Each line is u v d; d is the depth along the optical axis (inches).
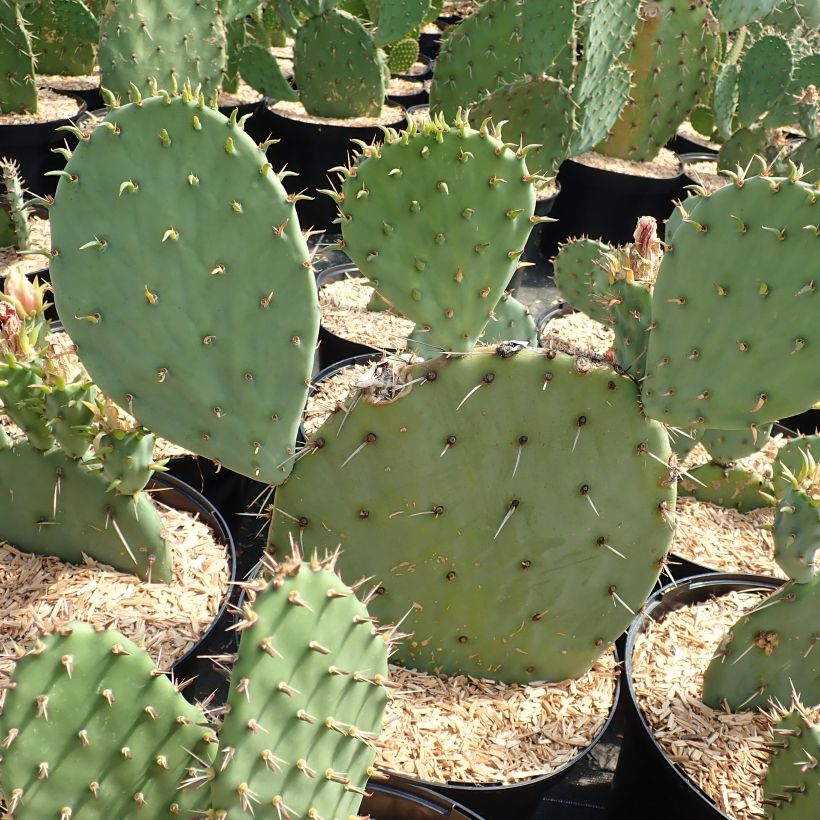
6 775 17.5
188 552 28.2
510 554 24.1
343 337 43.5
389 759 23.3
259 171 20.9
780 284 20.5
